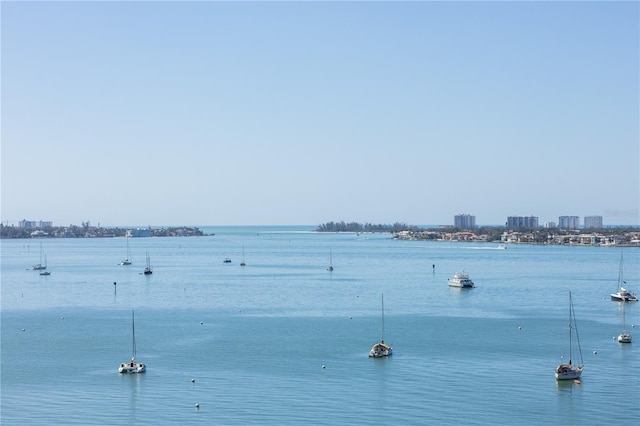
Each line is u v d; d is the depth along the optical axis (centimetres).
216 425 9675
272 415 10031
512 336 15488
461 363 12850
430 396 10838
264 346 14512
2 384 11706
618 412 10088
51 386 11569
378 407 10338
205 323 17600
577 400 10612
